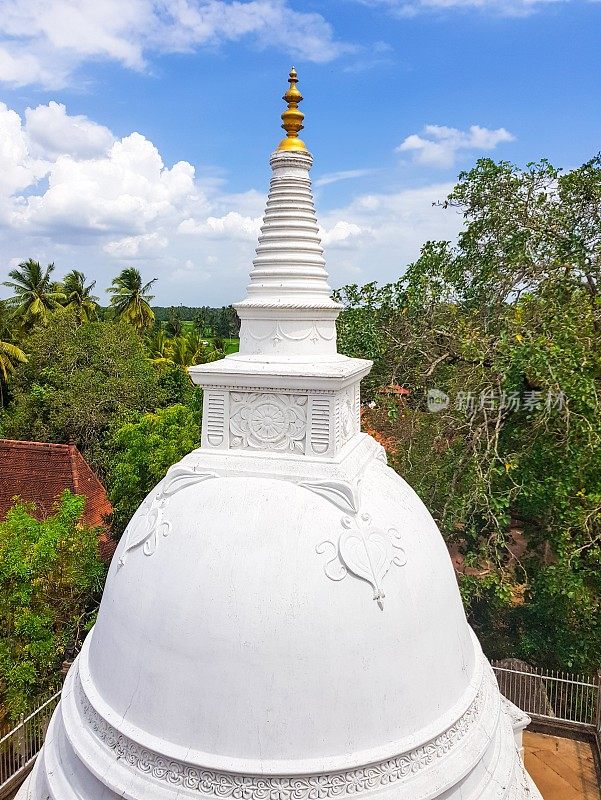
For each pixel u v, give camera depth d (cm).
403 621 676
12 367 3556
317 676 625
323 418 752
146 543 735
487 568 1579
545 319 1476
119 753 662
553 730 1440
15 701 1267
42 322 3694
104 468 2880
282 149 841
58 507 1958
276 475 742
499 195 1744
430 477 1580
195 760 614
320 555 666
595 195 1639
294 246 834
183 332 6281
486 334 1622
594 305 1554
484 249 1794
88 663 781
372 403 1767
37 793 756
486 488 1370
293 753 613
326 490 716
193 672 639
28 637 1353
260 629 631
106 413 3038
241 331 859
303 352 823
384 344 1741
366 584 665
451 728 685
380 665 648
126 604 709
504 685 1506
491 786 710
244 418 786
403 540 733
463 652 759
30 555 1372
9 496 2186
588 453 1326
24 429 3081
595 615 1384
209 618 644
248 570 656
